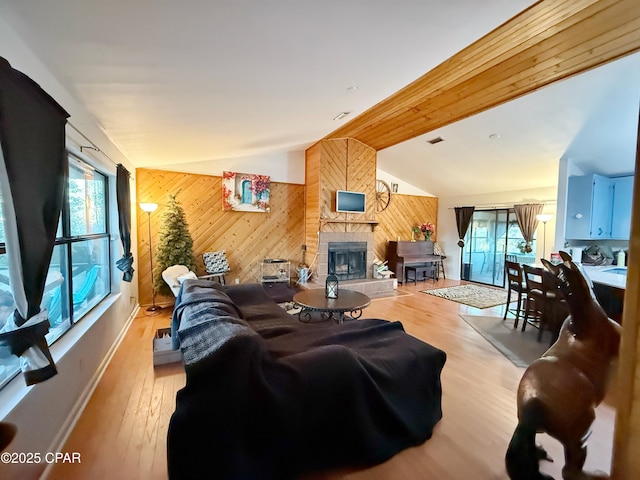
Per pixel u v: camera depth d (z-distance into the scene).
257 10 1.40
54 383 1.80
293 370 1.58
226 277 5.56
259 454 1.49
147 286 4.83
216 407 1.37
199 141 3.82
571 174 4.58
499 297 5.66
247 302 3.51
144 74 1.89
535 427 1.42
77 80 1.89
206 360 1.40
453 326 4.05
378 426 1.78
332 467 1.66
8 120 1.22
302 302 3.35
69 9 1.23
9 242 1.29
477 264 7.30
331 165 5.73
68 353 2.00
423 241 7.54
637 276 0.47
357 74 2.51
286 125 3.87
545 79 2.88
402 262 6.97
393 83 2.88
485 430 1.99
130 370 2.73
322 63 2.17
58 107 1.58
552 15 2.18
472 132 4.48
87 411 2.14
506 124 4.04
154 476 1.60
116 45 1.54
